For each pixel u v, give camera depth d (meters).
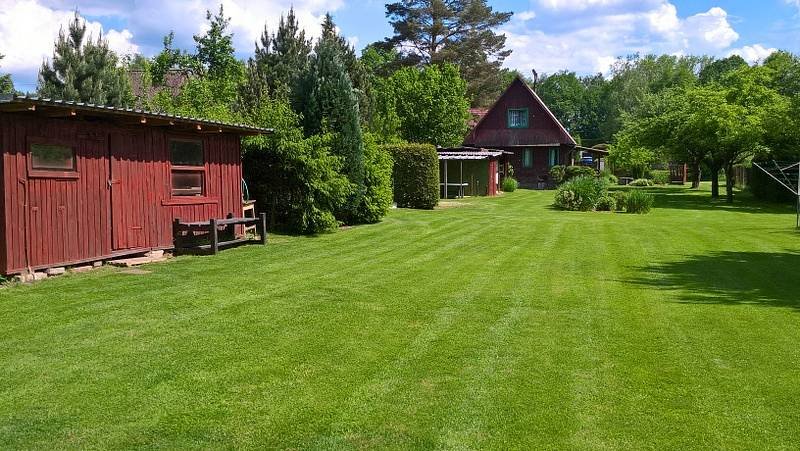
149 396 4.55
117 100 23.77
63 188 9.26
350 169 15.88
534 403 4.47
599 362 5.36
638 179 45.69
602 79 103.38
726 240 14.12
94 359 5.33
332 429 4.05
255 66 25.08
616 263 10.76
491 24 49.75
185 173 11.89
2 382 4.79
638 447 3.83
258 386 4.76
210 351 5.58
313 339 5.98
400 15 48.75
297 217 14.85
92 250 9.82
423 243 13.32
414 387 4.76
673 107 32.66
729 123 25.92
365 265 10.36
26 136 8.66
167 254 11.35
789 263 10.83
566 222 18.03
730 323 6.65
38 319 6.58
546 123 43.50
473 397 4.57
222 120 14.52
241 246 12.68
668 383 4.88
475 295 8.02
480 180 32.75
